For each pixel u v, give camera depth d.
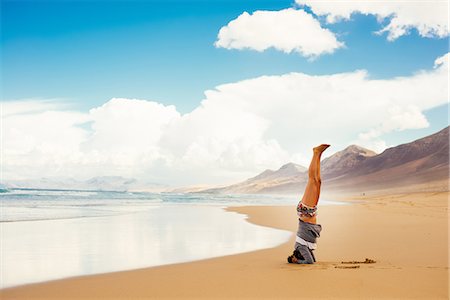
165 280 5.51
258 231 12.59
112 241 10.20
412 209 21.94
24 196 42.25
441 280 5.02
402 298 4.30
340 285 4.84
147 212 21.05
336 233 10.91
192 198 53.12
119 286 5.29
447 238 9.63
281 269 6.00
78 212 20.16
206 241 10.26
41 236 11.06
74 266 7.06
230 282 5.20
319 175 6.53
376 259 6.82
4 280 5.96
